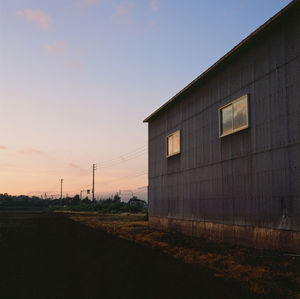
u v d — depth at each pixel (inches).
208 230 582.9
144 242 559.2
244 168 480.1
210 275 282.8
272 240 411.5
